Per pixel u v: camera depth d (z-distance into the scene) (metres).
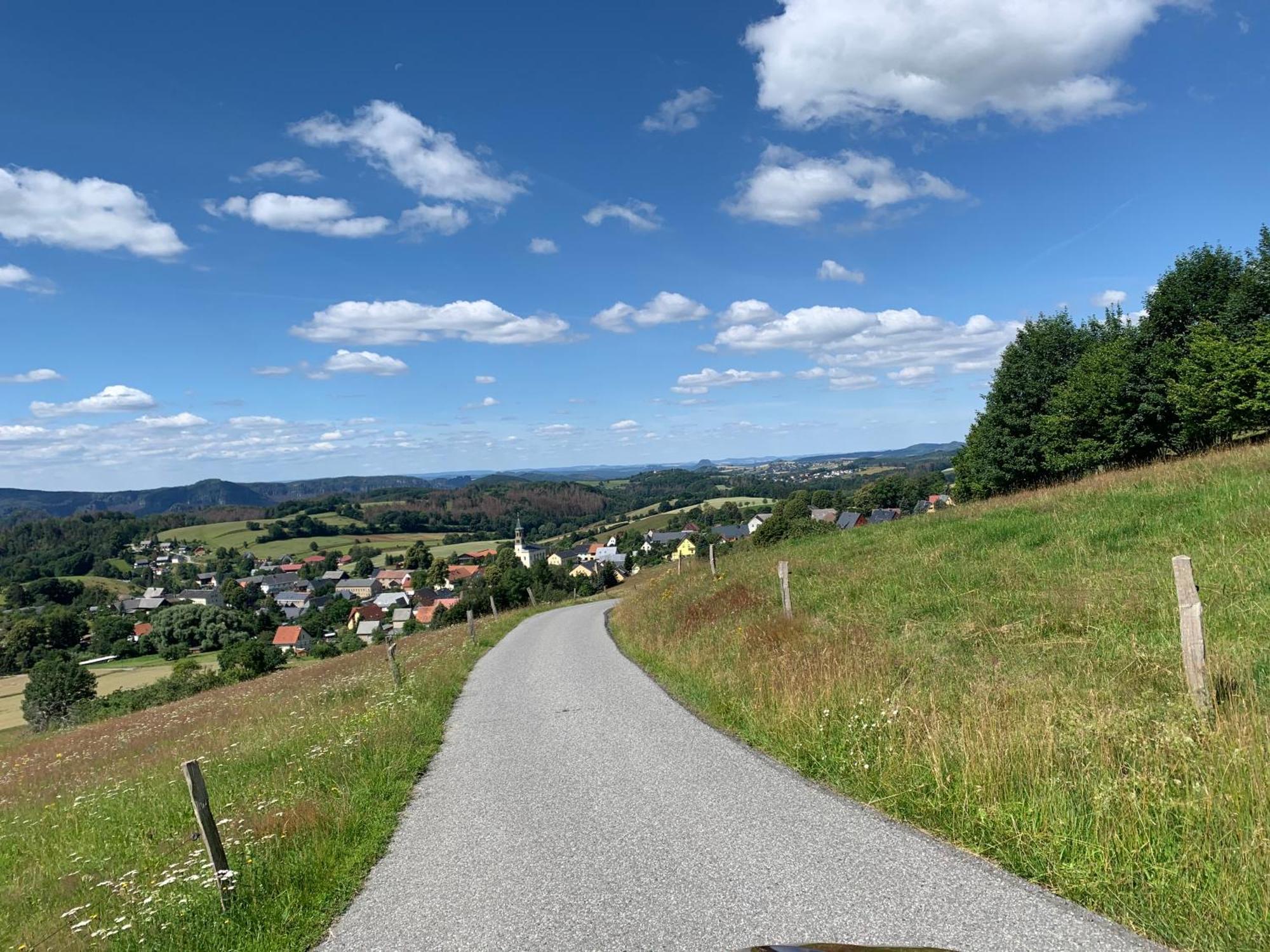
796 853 4.66
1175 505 12.16
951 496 54.00
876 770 5.81
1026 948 3.28
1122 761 4.73
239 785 8.95
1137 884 3.67
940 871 4.17
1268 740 4.39
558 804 6.34
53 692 47.81
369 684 16.72
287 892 5.09
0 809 12.39
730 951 3.56
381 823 6.46
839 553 17.22
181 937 4.69
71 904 6.01
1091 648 7.43
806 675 8.29
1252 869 3.47
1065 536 12.12
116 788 11.07
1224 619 7.16
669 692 10.91
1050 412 44.09
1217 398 29.38
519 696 12.35
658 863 4.80
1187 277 37.56
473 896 4.69
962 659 8.07
